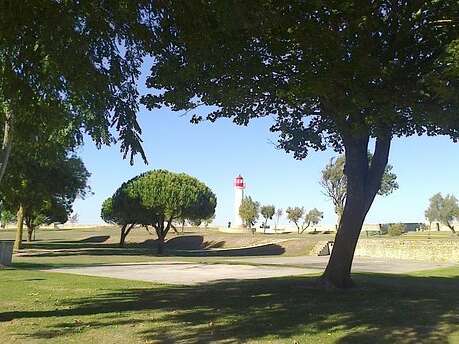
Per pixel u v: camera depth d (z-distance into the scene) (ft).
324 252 146.30
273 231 279.69
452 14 35.58
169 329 29.55
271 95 43.37
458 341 26.76
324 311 35.35
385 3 35.78
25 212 147.74
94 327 30.12
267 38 33.55
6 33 24.52
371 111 35.27
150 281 59.26
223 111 47.37
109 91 28.68
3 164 35.70
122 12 25.43
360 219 47.55
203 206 160.66
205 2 24.71
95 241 230.27
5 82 27.02
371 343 26.45
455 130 42.70
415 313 34.50
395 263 101.45
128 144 29.60
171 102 42.06
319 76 32.89
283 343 26.35
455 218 240.32
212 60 34.06
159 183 154.20
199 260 107.76
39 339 27.12
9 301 41.45
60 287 52.03
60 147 63.05
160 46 28.76
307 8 31.35
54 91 28.96
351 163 46.85
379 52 36.70
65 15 24.27
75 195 140.97
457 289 49.11
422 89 34.68
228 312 35.19
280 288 48.57
